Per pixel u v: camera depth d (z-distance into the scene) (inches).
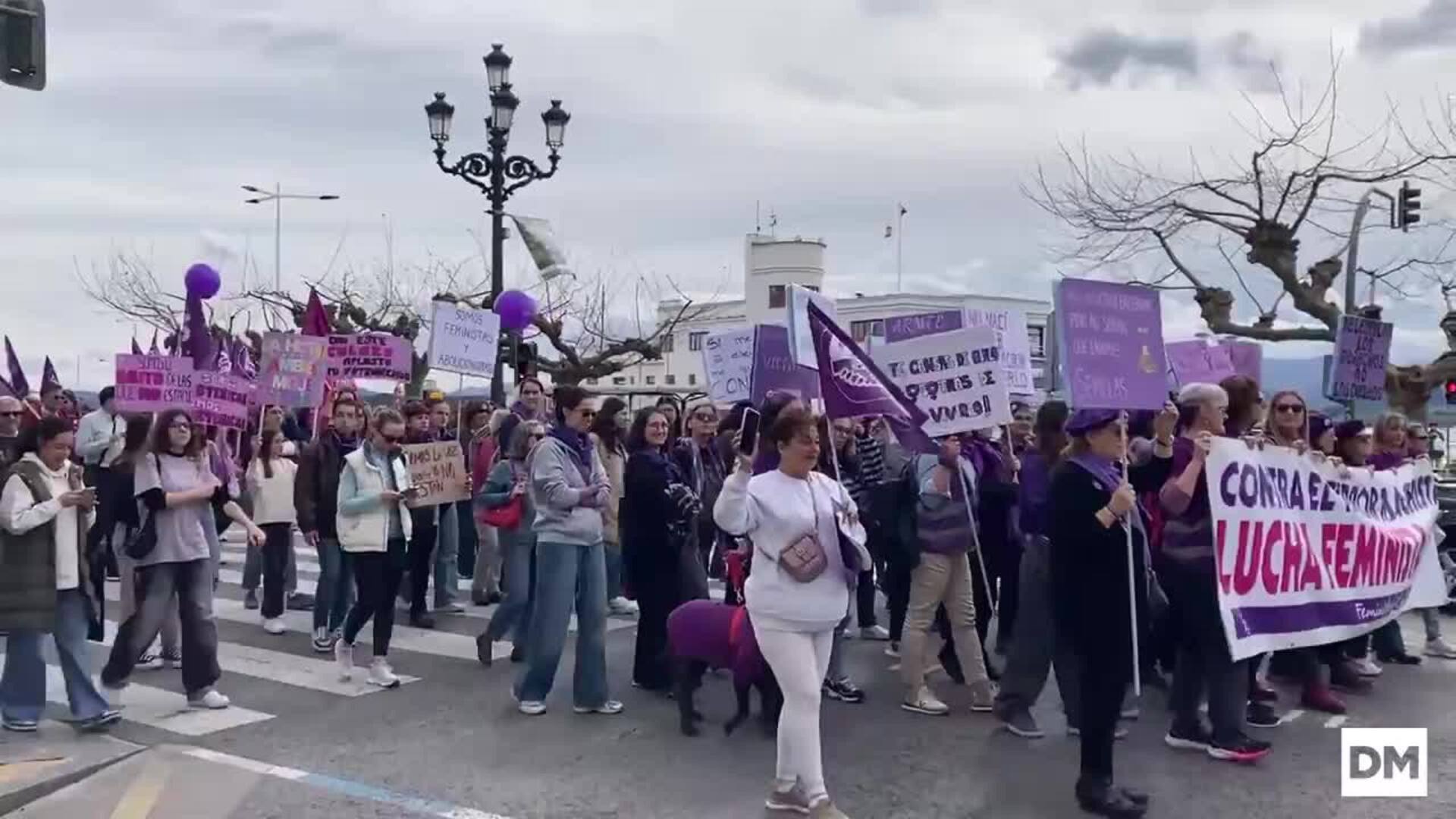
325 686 323.0
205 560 298.0
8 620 259.3
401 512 325.4
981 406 301.6
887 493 298.2
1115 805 220.5
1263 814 225.5
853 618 396.5
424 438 431.2
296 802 231.5
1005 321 434.0
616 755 262.1
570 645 382.0
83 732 275.0
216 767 253.3
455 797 234.8
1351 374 401.7
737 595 289.4
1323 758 260.7
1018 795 235.5
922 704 296.5
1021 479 279.3
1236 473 257.0
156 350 653.3
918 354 309.0
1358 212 735.1
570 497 286.4
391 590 325.1
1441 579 337.1
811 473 220.5
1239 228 760.3
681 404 532.7
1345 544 287.1
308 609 440.1
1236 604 254.5
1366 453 329.7
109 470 286.0
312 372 422.9
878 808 228.1
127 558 299.9
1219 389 261.4
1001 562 343.3
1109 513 216.8
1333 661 323.0
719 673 341.1
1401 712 300.8
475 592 448.8
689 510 314.8
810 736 213.5
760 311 1854.1
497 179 687.1
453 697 311.6
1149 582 255.3
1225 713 256.2
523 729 282.0
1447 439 861.2
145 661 343.0
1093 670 221.6
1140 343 254.5
